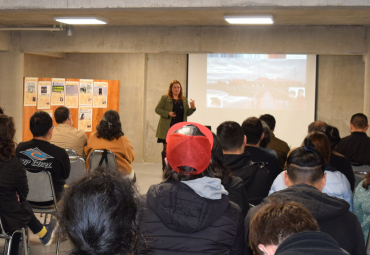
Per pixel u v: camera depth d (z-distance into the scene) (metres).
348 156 4.39
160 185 1.49
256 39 7.20
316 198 1.59
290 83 8.38
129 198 0.78
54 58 9.45
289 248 0.91
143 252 1.33
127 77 9.12
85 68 9.34
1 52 7.88
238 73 8.52
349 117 8.48
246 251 1.69
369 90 6.98
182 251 1.39
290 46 7.11
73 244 0.76
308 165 1.74
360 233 1.61
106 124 4.00
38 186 3.28
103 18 6.25
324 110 8.54
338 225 1.58
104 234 0.73
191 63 8.63
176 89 6.86
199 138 1.52
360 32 6.94
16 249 3.04
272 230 1.01
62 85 8.05
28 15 6.51
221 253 1.42
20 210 2.82
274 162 2.87
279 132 8.45
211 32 7.30
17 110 7.91
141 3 4.64
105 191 0.75
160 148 9.23
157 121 9.21
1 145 2.70
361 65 8.41
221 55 8.54
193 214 1.40
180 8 4.68
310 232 0.94
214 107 8.60
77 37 7.67
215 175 1.73
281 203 1.11
